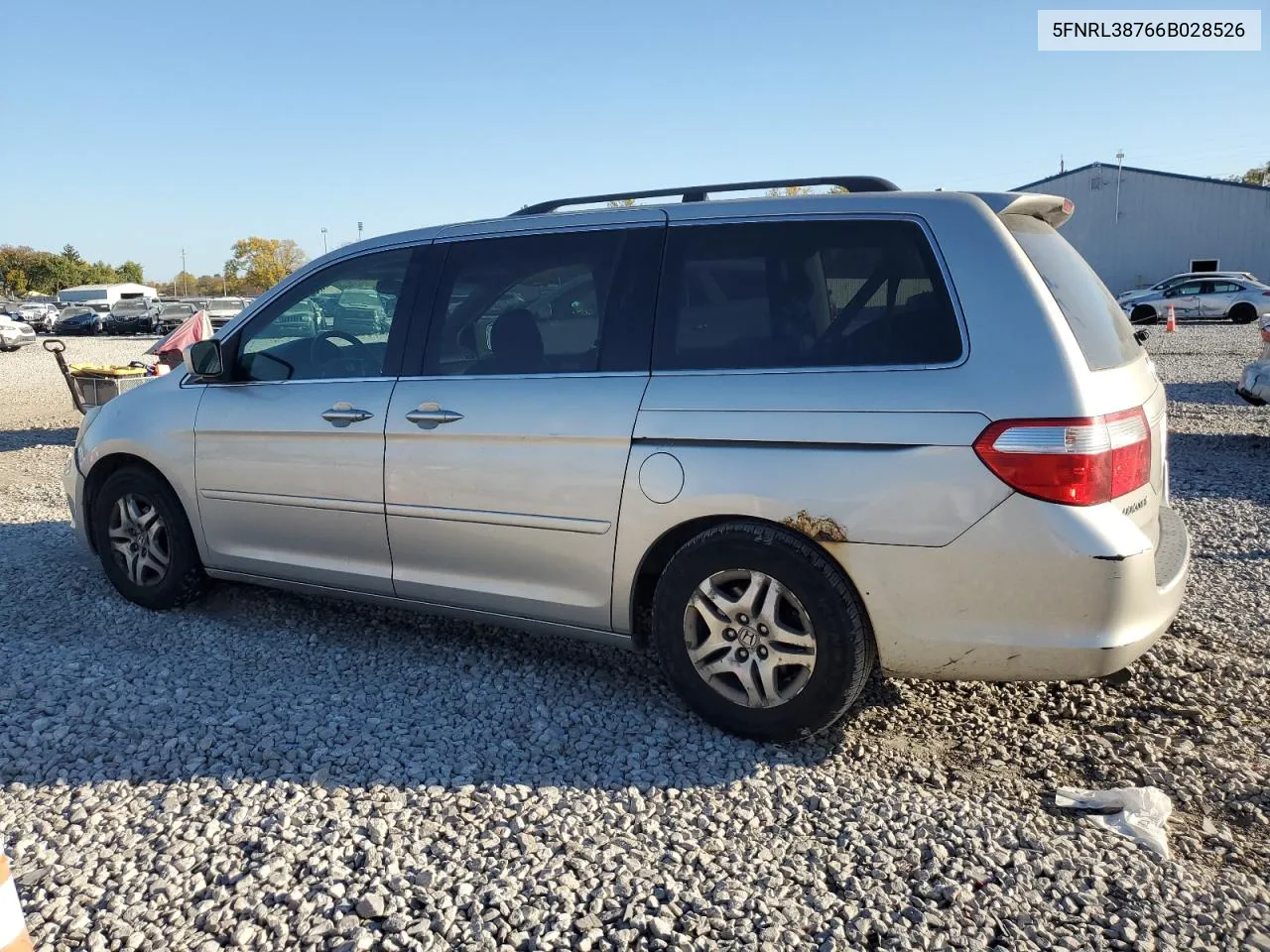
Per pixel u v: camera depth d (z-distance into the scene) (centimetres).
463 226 417
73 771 327
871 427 315
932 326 319
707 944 245
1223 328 2786
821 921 253
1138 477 318
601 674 411
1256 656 423
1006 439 299
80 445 508
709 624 345
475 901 259
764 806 307
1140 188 4519
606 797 313
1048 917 254
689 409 342
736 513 333
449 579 402
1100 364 318
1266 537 616
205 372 449
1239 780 321
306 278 450
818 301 338
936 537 308
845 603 323
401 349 413
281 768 328
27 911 255
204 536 464
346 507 418
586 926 250
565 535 367
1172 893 262
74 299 5197
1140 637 306
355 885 267
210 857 279
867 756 342
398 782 320
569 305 379
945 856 280
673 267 363
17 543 624
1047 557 298
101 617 481
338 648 441
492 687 397
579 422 360
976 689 395
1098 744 349
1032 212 359
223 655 430
